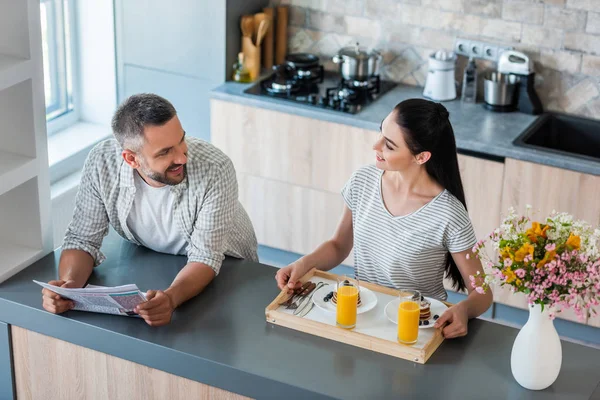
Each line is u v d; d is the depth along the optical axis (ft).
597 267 6.93
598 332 13.88
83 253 9.32
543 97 14.99
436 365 7.84
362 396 7.42
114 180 9.17
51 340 8.75
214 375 7.89
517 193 13.55
